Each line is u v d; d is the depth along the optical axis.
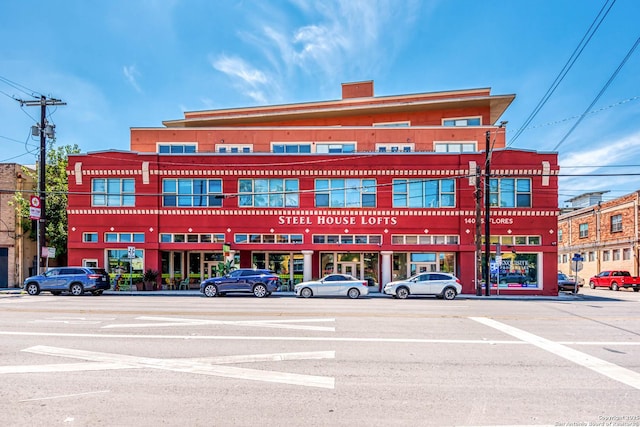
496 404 5.48
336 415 5.08
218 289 21.27
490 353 8.18
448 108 30.78
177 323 11.37
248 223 25.38
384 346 8.70
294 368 7.05
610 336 9.96
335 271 26.02
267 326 10.95
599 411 5.26
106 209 25.39
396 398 5.68
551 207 24.19
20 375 6.62
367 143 28.44
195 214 25.50
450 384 6.29
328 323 11.51
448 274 21.38
